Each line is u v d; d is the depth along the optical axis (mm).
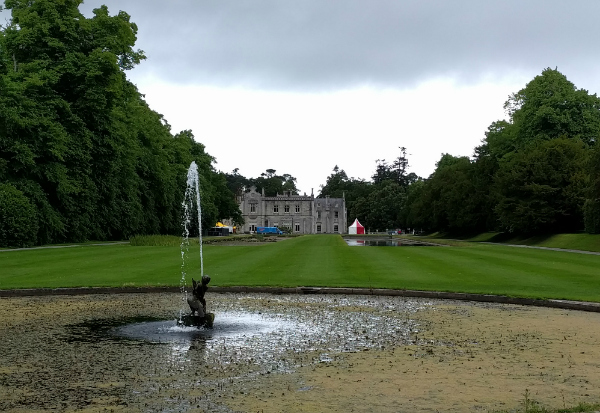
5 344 10266
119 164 49688
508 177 53500
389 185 144250
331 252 33125
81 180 43469
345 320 12781
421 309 14383
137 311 14133
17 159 37844
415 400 6906
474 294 16016
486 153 77625
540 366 8617
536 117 58375
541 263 25453
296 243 49062
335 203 147500
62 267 23844
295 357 9227
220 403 6805
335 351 9680
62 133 38750
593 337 10875
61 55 41562
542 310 14266
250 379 7891
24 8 42031
